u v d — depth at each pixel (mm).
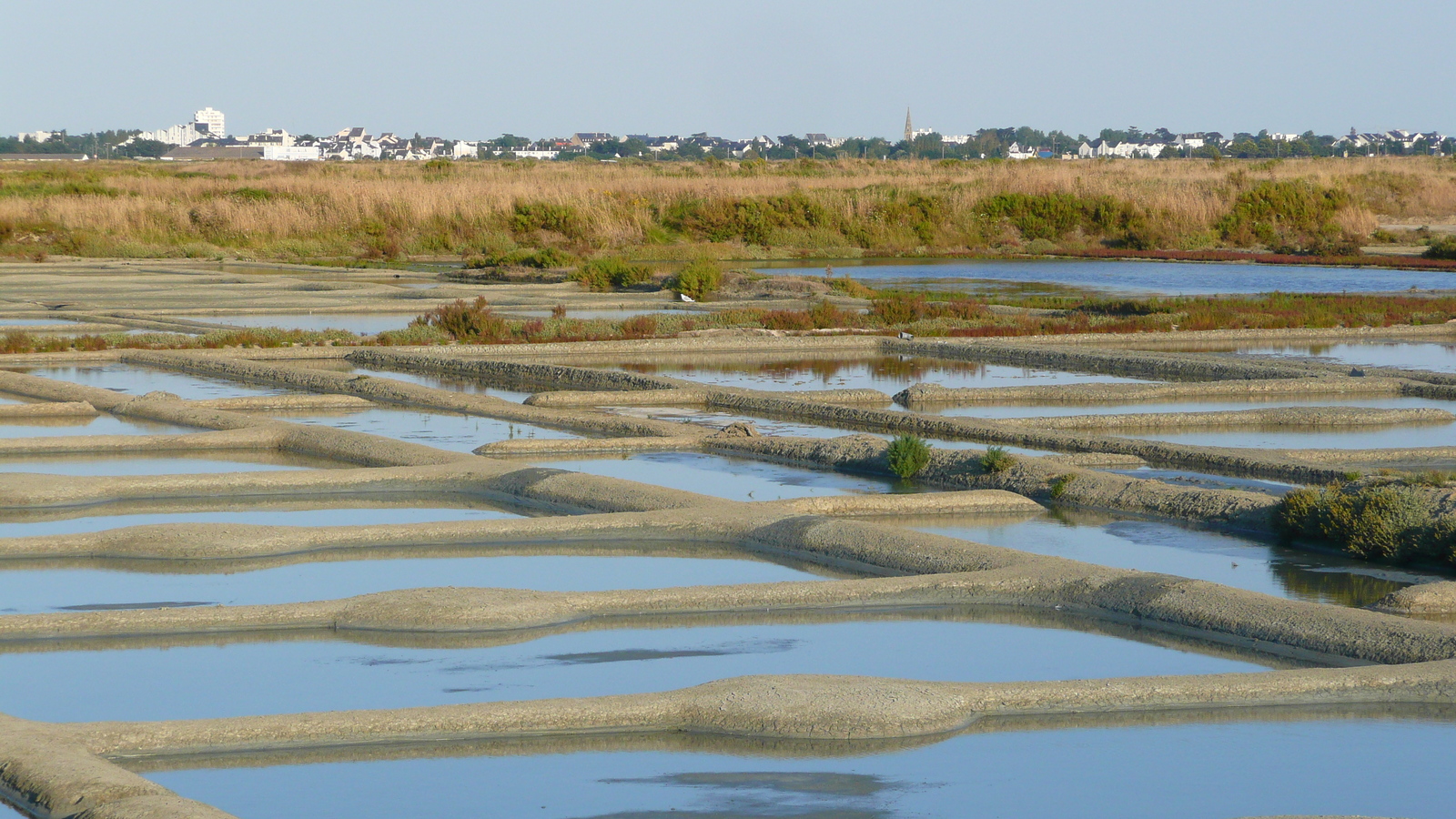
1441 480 12172
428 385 21578
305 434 15828
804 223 58250
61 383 19484
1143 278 44344
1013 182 66750
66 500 12992
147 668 8500
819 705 7535
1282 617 9031
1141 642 9133
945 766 7035
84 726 7086
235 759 7086
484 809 6539
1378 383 20656
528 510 13062
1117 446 15406
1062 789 6781
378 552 11453
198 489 13422
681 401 19516
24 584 10336
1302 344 27500
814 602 9906
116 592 10156
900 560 10805
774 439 15805
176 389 20422
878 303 32406
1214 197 63156
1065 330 28344
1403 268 47969
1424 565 11023
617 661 8680
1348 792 6758
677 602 9742
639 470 14867
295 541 11414
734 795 6691
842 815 6473
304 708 7824
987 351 25391
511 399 20047
